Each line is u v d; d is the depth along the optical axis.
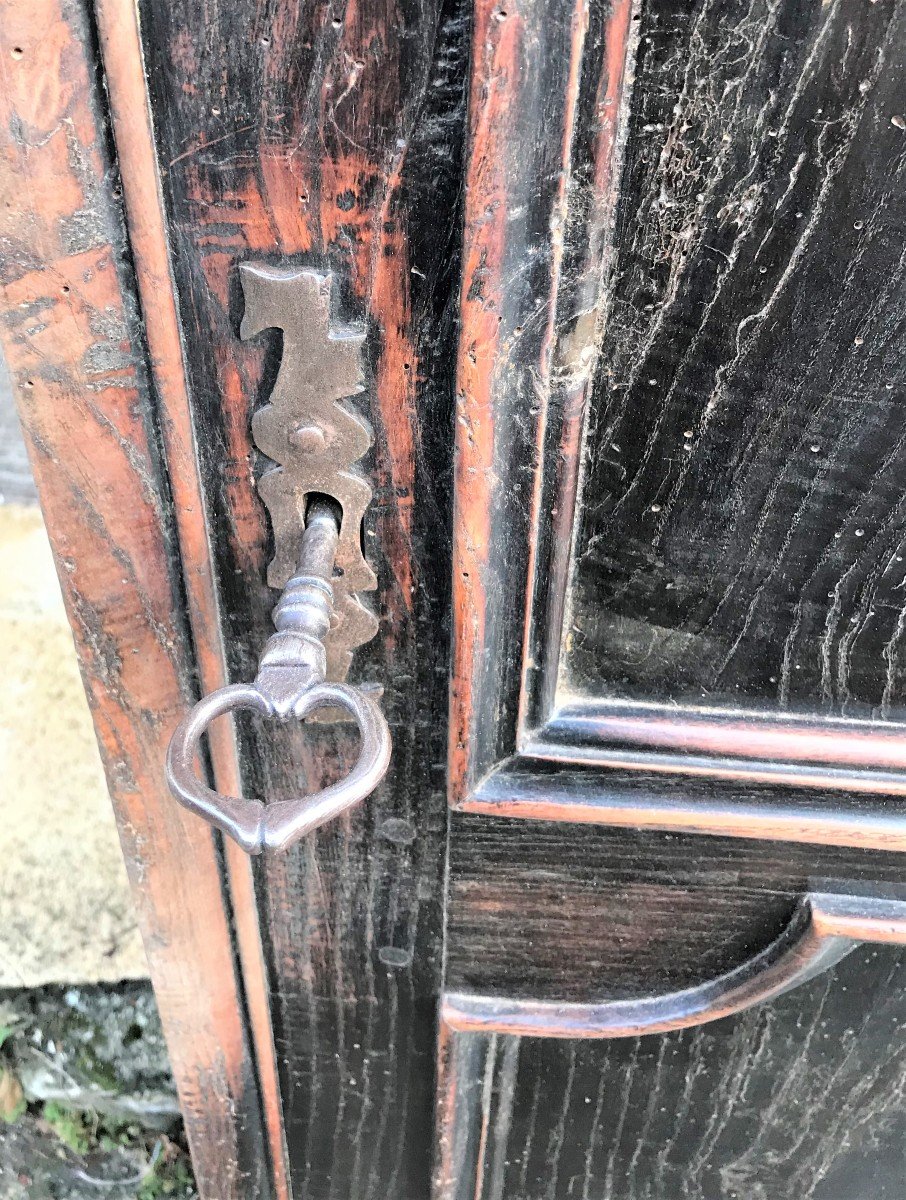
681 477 0.25
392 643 0.28
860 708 0.29
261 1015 0.38
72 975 0.48
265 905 0.35
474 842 0.32
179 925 0.36
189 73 0.20
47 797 0.49
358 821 0.32
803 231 0.21
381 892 0.34
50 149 0.20
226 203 0.21
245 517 0.26
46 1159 0.53
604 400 0.24
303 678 0.23
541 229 0.21
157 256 0.22
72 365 0.23
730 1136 0.41
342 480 0.25
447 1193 0.44
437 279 0.22
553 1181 0.44
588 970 0.36
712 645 0.28
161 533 0.26
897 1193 0.42
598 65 0.19
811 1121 0.40
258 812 0.21
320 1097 0.41
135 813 0.33
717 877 0.32
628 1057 0.38
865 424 0.24
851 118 0.20
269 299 0.22
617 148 0.21
